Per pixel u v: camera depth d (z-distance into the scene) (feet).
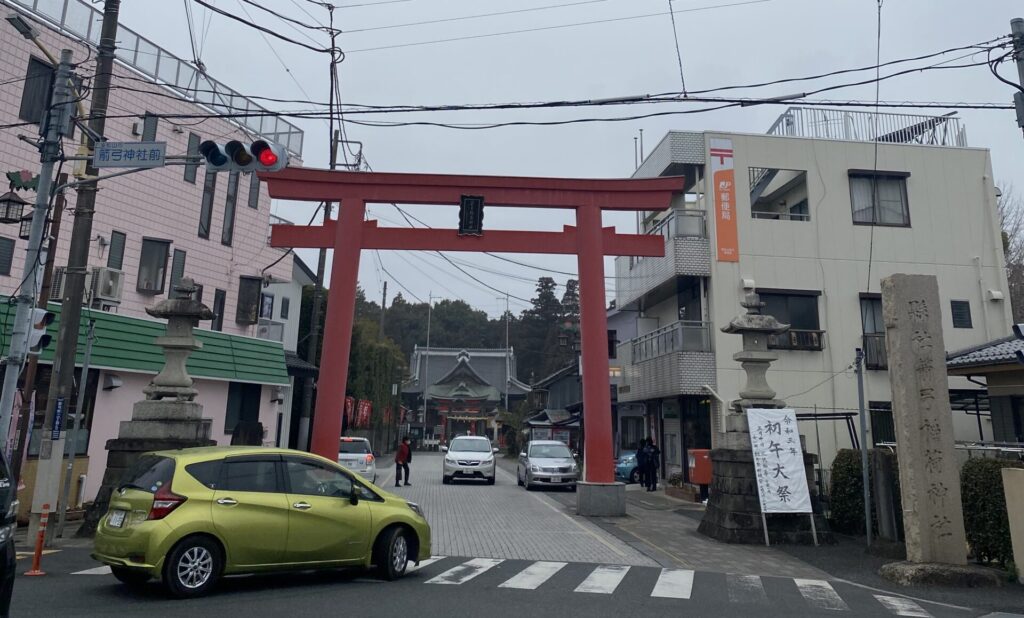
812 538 40.91
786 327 44.57
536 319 243.60
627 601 25.39
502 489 73.67
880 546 37.88
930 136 73.51
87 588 24.75
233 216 77.05
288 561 25.23
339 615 21.74
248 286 78.07
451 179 52.26
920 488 33.47
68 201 59.06
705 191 68.13
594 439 50.80
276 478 25.99
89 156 34.06
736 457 42.14
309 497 26.27
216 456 25.18
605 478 50.55
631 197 52.90
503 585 27.53
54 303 51.11
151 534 22.77
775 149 68.80
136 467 25.77
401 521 28.43
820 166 68.85
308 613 21.84
